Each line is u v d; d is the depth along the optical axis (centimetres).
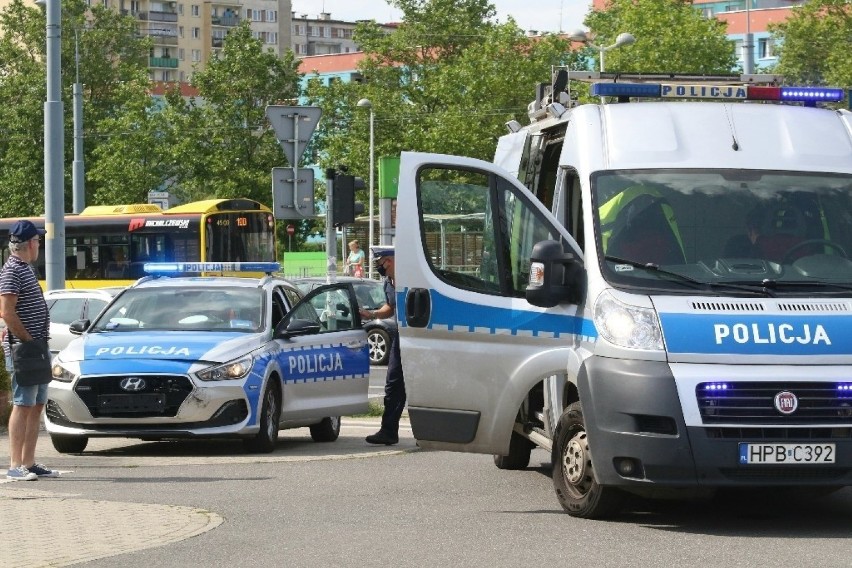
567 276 2055
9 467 2738
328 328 3444
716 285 1983
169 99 18475
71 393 2958
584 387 1958
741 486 1908
